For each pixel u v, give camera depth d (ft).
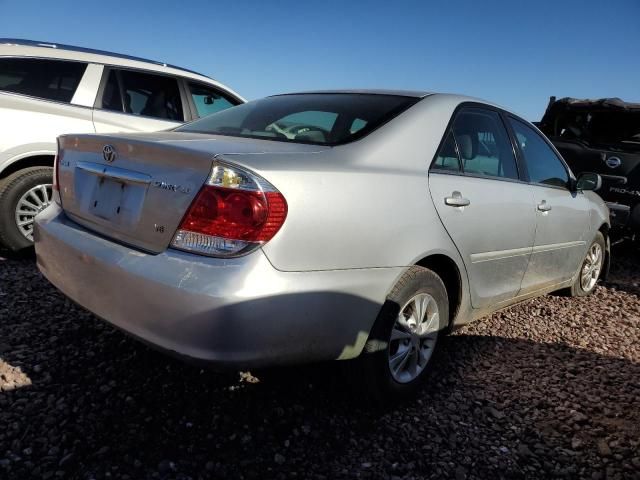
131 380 8.67
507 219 10.34
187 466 6.89
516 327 12.87
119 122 15.67
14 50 14.28
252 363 6.51
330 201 7.04
